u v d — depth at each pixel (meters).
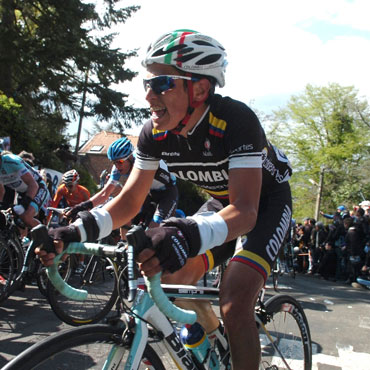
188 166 1.75
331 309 4.66
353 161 29.77
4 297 3.45
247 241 1.67
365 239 8.12
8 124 9.13
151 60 1.47
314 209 31.44
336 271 9.12
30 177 3.86
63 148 9.02
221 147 1.58
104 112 14.47
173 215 3.48
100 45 14.45
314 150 30.06
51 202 4.96
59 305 3.09
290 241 8.65
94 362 1.20
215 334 1.70
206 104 1.57
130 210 1.66
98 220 1.39
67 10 12.25
